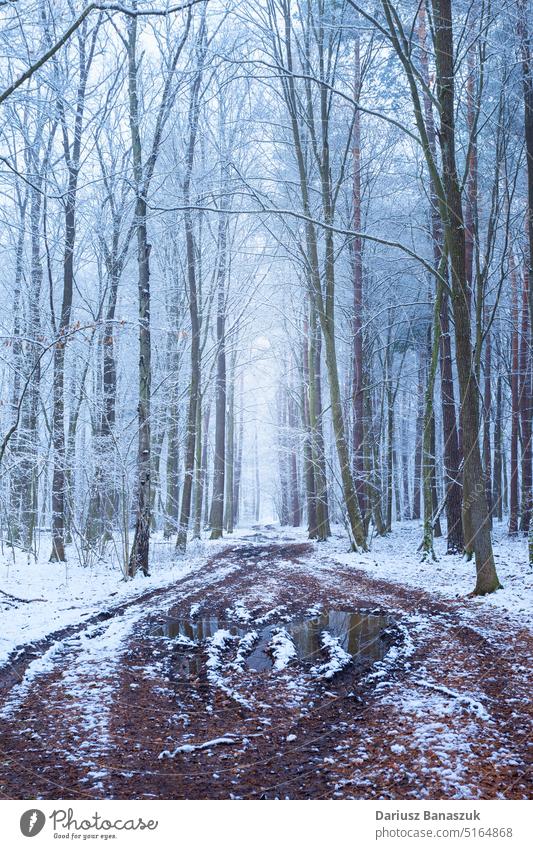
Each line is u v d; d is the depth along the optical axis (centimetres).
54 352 1636
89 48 1609
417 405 3094
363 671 714
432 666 722
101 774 446
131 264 2386
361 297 2361
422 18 1495
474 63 1639
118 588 1319
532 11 1311
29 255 2011
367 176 2362
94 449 1722
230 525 3534
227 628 946
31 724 547
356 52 1908
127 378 2481
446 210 1145
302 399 3180
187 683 678
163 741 515
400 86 1703
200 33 1711
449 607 1057
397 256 2423
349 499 2048
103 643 831
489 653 760
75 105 1515
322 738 521
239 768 462
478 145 1802
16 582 1354
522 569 1324
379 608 1084
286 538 2834
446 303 1880
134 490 1683
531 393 2181
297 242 2014
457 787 419
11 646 791
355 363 2362
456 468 1802
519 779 431
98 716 567
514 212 2036
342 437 2050
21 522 2047
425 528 1709
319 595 1214
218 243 2569
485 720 542
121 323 1273
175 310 2459
